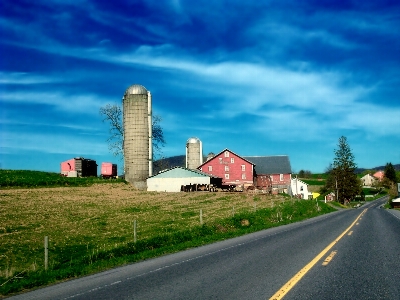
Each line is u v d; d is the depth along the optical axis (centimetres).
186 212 3406
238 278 916
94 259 1416
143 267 1155
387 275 920
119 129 7388
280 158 9550
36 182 5375
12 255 1656
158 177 6544
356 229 2267
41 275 1101
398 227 2428
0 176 5594
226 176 8588
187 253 1429
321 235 1911
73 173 6912
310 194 11119
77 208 3559
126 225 2562
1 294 900
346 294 746
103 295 809
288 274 940
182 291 809
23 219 2833
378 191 19700
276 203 4769
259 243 1638
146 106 6544
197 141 9594
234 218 2736
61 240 2017
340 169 11056
